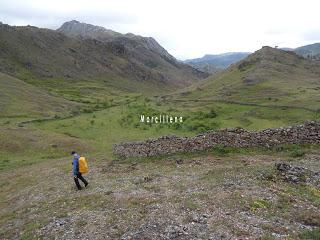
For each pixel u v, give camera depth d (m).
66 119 87.75
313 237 16.19
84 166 27.88
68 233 19.86
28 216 24.20
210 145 34.06
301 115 107.19
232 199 21.27
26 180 35.91
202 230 17.78
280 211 19.59
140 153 36.88
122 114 91.06
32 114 102.38
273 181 24.39
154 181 27.16
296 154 30.34
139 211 21.02
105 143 60.06
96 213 21.98
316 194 21.86
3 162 48.69
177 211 20.30
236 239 16.59
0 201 30.31
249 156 31.34
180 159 32.75
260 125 90.56
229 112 120.12
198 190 23.53
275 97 149.75
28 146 56.75
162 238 17.41
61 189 29.30
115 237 18.45
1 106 107.38
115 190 26.06
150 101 148.88
